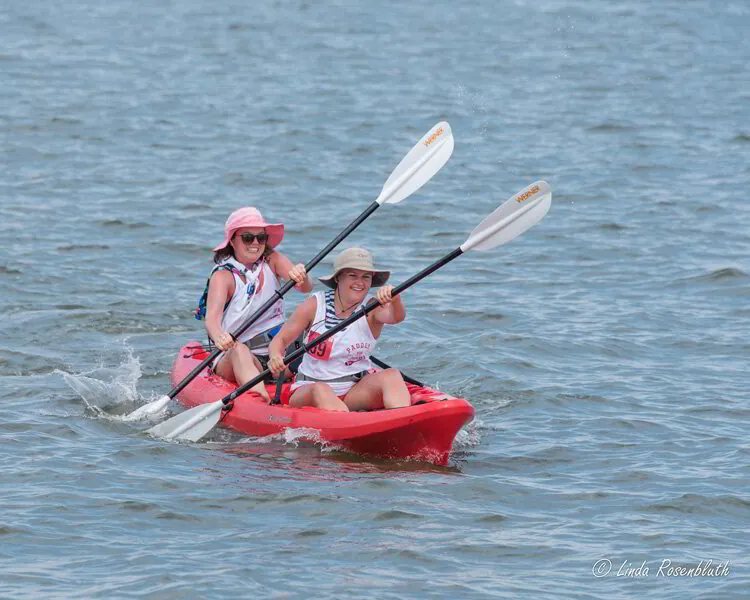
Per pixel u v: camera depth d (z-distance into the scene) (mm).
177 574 21891
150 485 26734
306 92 94938
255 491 26453
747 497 26656
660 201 64312
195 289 47438
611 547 23734
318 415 30062
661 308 45188
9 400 33625
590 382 36312
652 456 29641
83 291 46094
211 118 83875
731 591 21656
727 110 92000
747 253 53625
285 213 60594
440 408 28219
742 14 152000
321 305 30578
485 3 158000
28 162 69188
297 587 21531
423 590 21562
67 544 23281
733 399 34594
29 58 104625
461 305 45562
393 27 134875
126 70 101750
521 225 31531
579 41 127750
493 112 89438
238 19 136875
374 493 26516
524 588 21750
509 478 27969
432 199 64500
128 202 61312
